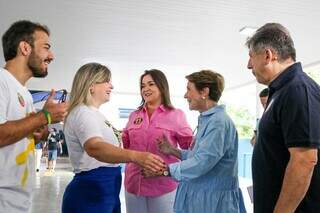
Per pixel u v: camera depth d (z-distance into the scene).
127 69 8.69
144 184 2.41
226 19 4.87
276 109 1.41
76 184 1.87
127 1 4.29
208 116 2.08
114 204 1.95
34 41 1.58
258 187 1.48
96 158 1.78
